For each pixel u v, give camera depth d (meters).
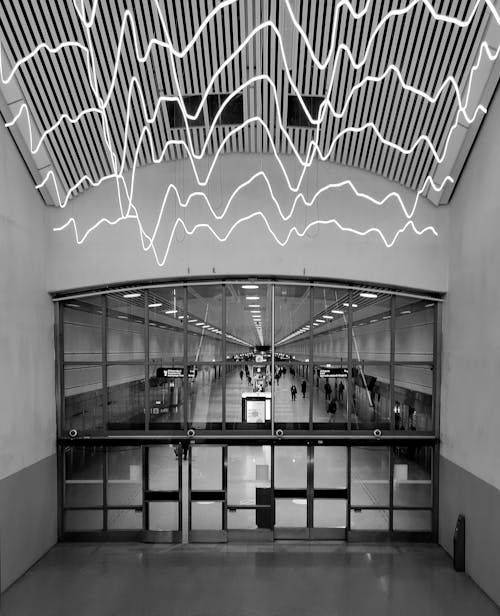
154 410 9.00
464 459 7.72
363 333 9.02
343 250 8.86
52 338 8.88
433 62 7.00
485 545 6.93
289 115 8.20
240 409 8.97
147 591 6.99
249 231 8.85
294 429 8.91
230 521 8.88
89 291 8.99
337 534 8.85
